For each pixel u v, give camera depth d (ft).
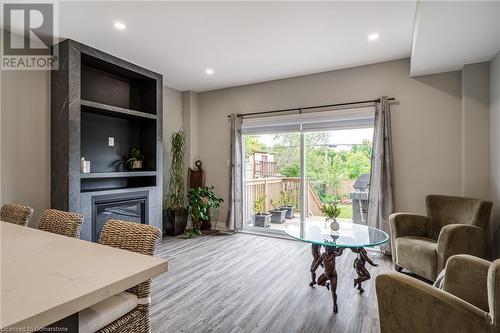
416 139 11.84
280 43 10.72
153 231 4.17
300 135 14.62
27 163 10.33
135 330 3.62
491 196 10.07
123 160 13.78
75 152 10.61
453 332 4.04
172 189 16.17
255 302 7.77
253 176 16.79
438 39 8.63
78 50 10.69
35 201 10.51
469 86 10.55
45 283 2.67
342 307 7.49
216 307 7.49
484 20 7.50
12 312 2.13
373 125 12.59
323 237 8.29
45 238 4.30
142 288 3.75
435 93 11.54
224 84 16.07
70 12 8.61
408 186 11.96
